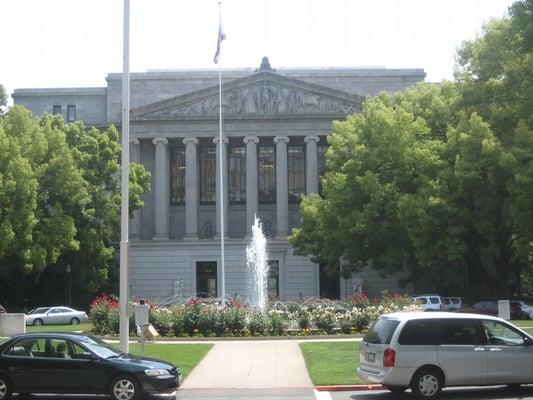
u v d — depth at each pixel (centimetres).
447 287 7812
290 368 2703
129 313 2569
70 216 6638
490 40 5147
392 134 6203
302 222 7162
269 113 8256
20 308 7512
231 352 3167
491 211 5584
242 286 8131
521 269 6938
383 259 6266
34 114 9319
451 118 6319
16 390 2011
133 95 9431
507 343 2036
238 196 8606
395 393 2153
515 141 4756
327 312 4016
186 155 8312
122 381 2000
